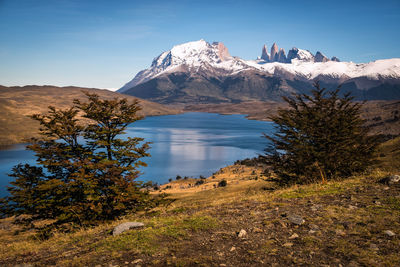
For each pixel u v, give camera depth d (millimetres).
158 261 6066
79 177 16641
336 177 16000
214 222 8445
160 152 196375
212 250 6449
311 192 11383
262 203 10602
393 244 5898
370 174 14430
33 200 16672
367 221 7262
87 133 19672
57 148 18281
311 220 7785
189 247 6734
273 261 5691
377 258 5414
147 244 7070
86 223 15789
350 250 5840
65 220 16516
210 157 176125
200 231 7836
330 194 10656
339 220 7594
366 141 17125
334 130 16391
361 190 10602
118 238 7891
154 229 8312
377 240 6152
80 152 19188
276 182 18281
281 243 6508
